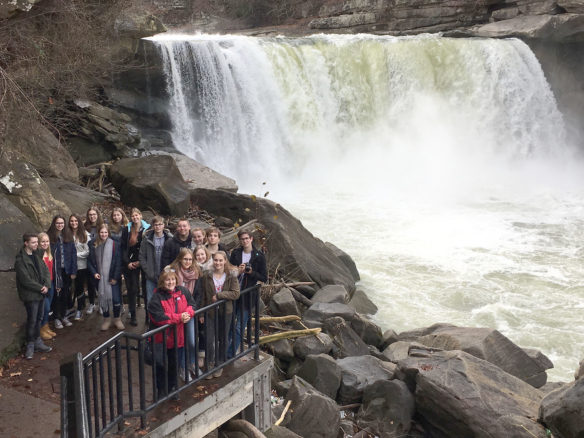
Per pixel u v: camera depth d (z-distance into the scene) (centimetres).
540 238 2023
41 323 858
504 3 3531
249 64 2611
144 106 2244
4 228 1045
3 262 997
